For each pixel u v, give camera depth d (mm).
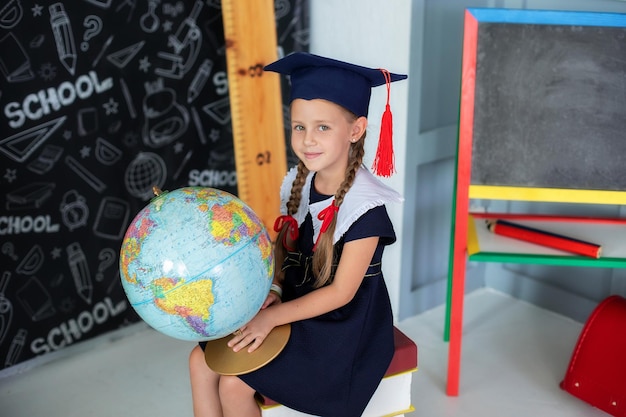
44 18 2191
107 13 2309
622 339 2203
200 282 1262
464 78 2094
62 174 2367
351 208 1539
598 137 2084
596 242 2223
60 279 2471
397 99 2484
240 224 1318
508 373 2475
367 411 1690
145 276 1273
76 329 2566
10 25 2135
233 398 1532
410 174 2633
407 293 2814
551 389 2379
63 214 2410
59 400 2312
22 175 2283
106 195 2490
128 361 2549
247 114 2619
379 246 1622
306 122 1522
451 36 2652
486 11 2047
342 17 2645
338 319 1574
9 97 2189
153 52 2451
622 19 2006
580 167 2115
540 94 2080
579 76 2051
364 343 1604
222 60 2639
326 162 1531
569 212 2754
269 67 1556
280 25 2705
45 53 2223
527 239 2252
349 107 1521
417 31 2451
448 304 2641
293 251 1717
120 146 2469
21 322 2420
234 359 1474
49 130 2297
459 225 2203
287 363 1503
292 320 1520
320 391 1523
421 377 2455
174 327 1312
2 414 2234
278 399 1490
